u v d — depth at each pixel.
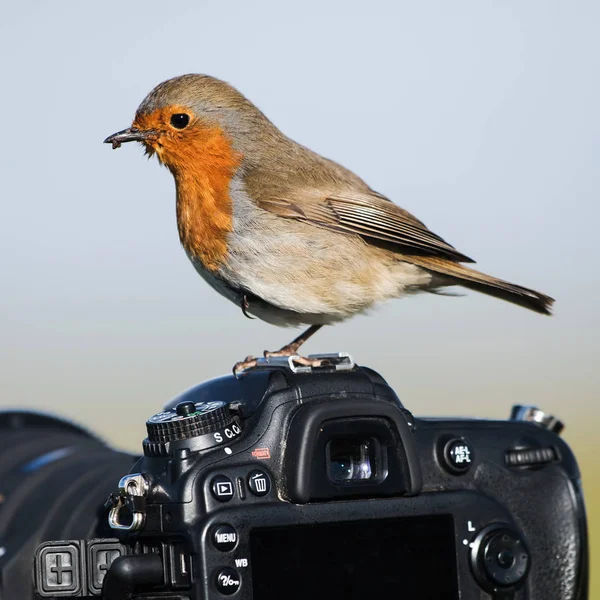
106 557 5.43
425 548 5.97
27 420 8.38
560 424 6.98
